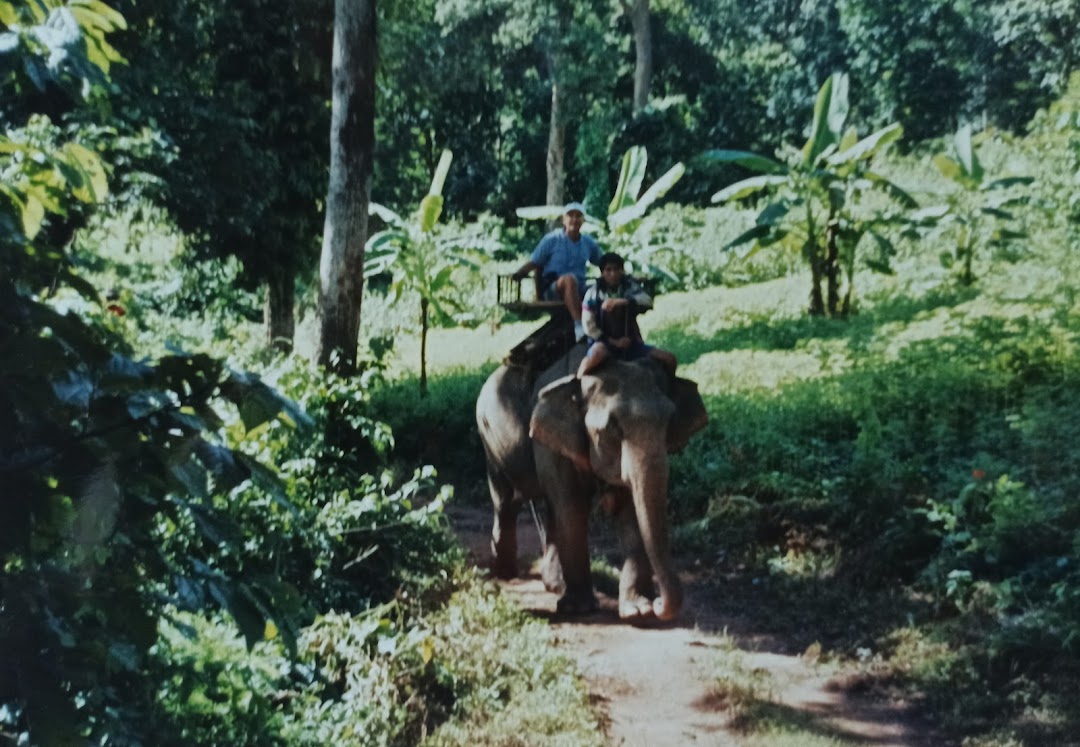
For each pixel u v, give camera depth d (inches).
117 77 522.0
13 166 127.1
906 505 347.6
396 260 724.0
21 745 108.8
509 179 1539.1
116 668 121.8
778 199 734.5
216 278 789.2
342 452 355.3
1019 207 760.3
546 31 1264.8
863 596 316.8
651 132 1492.4
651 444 279.9
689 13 1609.3
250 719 201.2
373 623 250.4
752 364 603.5
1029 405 374.9
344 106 416.8
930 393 437.4
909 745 231.5
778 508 387.2
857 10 1480.1
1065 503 304.8
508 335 926.4
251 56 652.1
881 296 759.7
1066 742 220.5
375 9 419.2
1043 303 517.7
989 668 255.6
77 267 114.0
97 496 97.5
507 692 248.4
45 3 115.3
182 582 108.0
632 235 874.8
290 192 688.4
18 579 101.2
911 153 1269.7
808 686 267.3
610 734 234.7
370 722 219.8
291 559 272.5
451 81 1227.9
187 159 563.5
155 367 103.6
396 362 818.2
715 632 305.3
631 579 304.8
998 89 1392.7
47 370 97.4
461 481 517.7
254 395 104.0
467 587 310.5
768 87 1599.4
